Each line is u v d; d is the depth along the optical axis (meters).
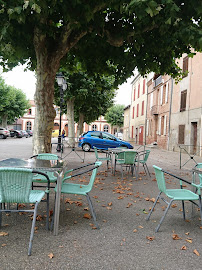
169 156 15.35
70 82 16.12
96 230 3.53
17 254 2.77
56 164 4.11
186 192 4.04
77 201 4.87
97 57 7.47
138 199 5.25
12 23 5.07
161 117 24.06
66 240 3.16
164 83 23.30
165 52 7.00
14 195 2.98
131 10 4.14
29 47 6.95
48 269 2.50
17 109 38.84
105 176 7.78
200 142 16.50
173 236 3.35
